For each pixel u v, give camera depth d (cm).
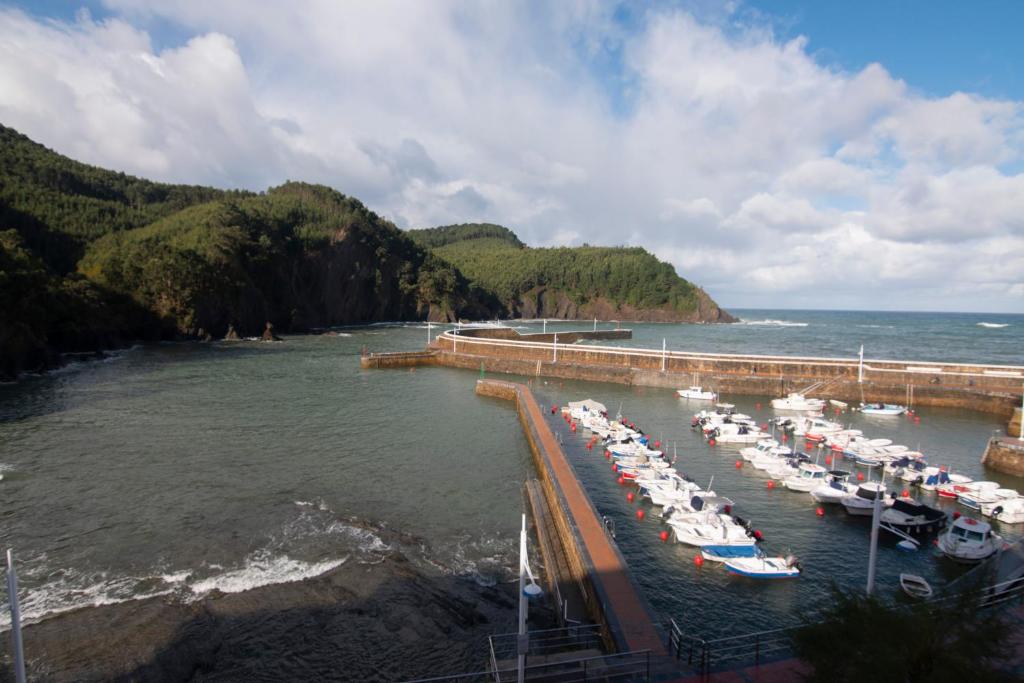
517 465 4772
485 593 2766
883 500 3719
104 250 16188
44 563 2984
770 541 3419
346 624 2473
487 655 2277
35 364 9062
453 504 3888
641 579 2925
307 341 15962
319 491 4059
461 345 11744
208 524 3469
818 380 7919
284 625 2462
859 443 5362
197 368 9981
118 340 12925
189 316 14975
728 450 5359
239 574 2880
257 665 2217
